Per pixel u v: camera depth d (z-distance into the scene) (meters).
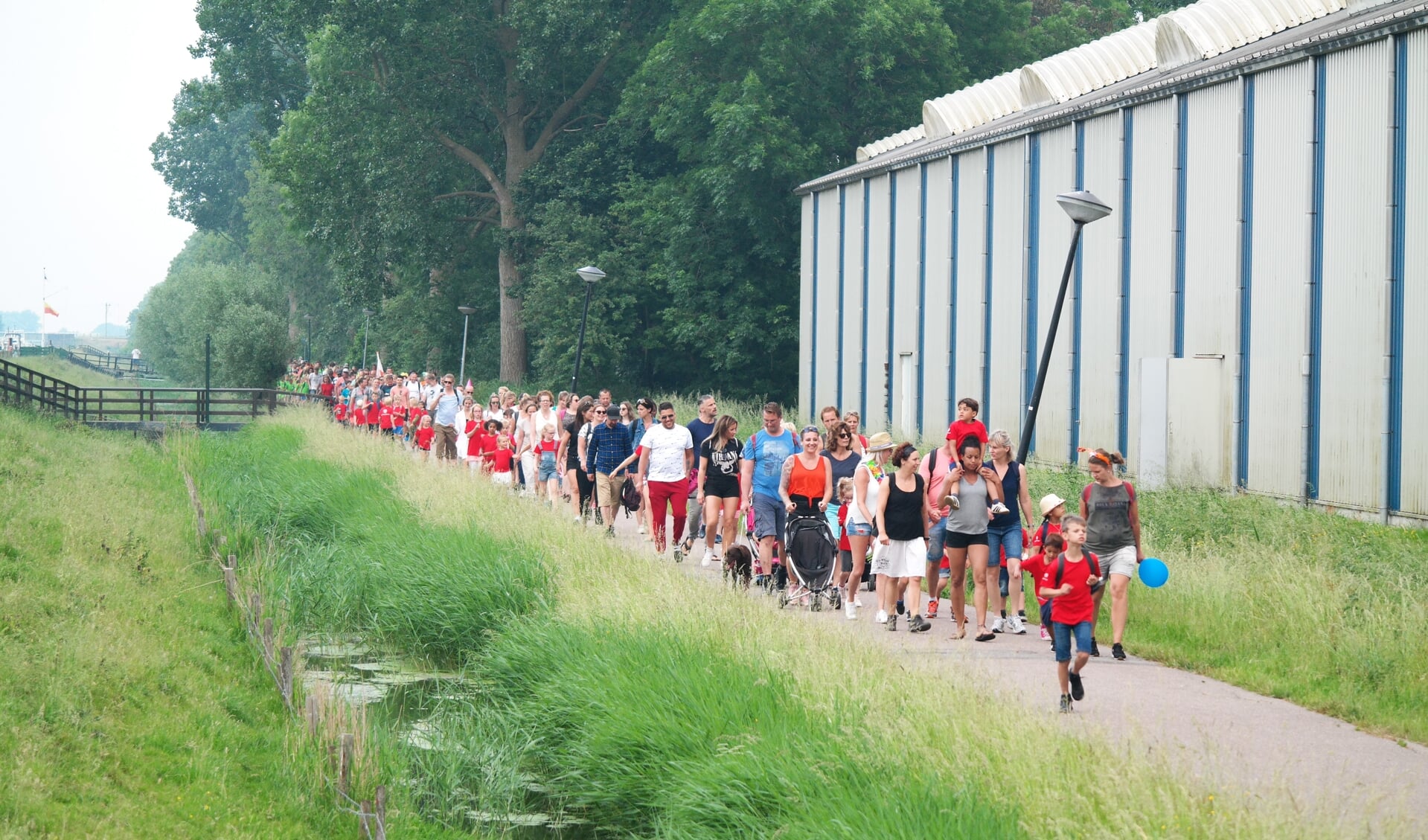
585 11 81.81
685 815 14.30
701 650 18.16
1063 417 46.03
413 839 15.36
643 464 29.72
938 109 57.41
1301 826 11.00
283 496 39.25
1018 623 22.00
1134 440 42.19
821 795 13.04
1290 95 35.75
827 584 23.98
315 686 20.89
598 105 90.31
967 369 53.28
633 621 20.12
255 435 61.09
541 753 18.05
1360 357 33.25
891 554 22.06
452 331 104.81
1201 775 12.27
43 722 16.64
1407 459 31.73
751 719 15.83
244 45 114.25
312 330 158.50
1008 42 84.12
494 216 93.94
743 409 68.75
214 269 123.06
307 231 97.94
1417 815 12.35
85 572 24.70
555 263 84.19
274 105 115.25
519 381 90.12
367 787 16.44
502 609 23.83
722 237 79.75
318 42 89.44
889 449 25.33
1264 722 16.16
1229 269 38.09
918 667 16.20
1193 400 39.00
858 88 77.62
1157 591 22.89
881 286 61.09
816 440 24.19
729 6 73.38
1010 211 49.91
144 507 36.12
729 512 27.70
